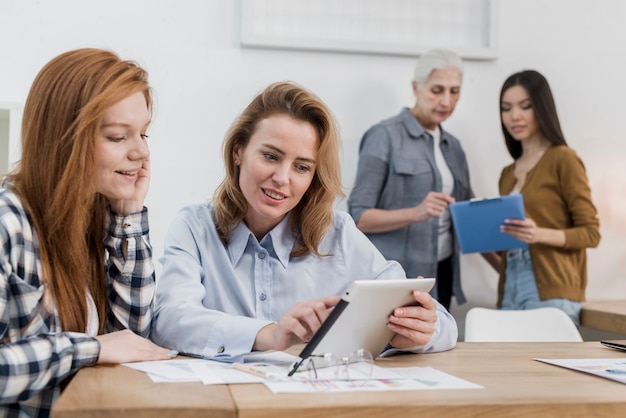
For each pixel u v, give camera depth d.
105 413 0.99
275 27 3.33
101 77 1.38
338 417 1.03
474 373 1.34
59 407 0.99
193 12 3.23
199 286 1.63
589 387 1.22
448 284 3.27
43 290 1.35
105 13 3.16
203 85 3.24
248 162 1.62
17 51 3.09
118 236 1.53
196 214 1.75
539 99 3.17
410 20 3.46
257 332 1.42
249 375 1.25
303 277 1.71
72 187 1.36
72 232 1.38
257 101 1.66
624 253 3.63
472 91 3.50
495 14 3.51
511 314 2.44
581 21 3.61
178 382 1.18
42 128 1.38
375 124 3.27
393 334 1.46
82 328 1.41
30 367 1.22
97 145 1.38
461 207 2.96
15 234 1.31
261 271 1.70
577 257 3.15
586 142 3.62
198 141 3.24
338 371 1.25
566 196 3.13
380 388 1.16
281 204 1.61
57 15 3.12
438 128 3.27
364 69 3.38
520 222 2.92
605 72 3.63
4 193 1.36
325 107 1.63
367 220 3.08
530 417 1.08
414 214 3.02
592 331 3.49
